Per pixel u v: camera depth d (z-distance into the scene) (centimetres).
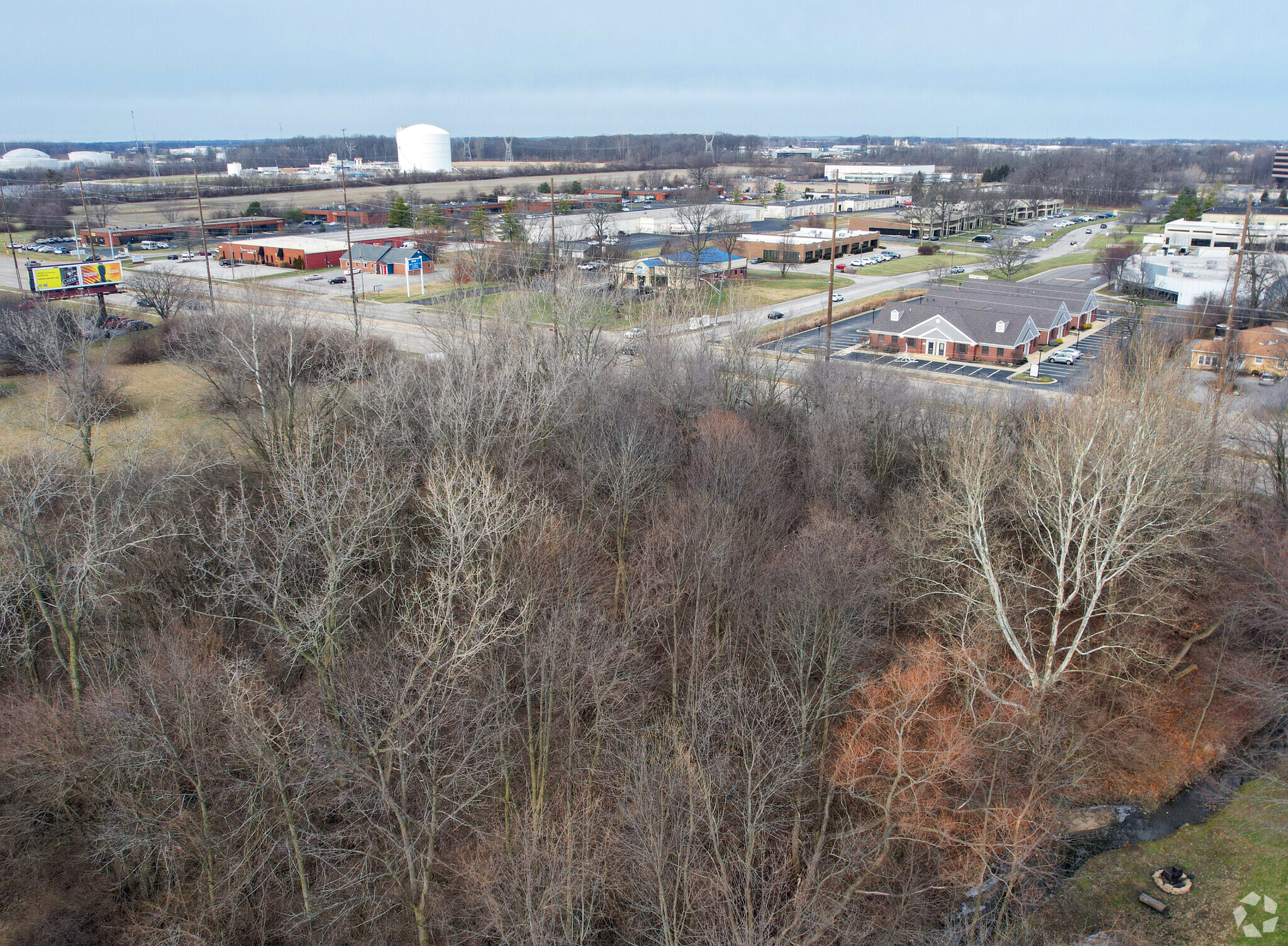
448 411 4200
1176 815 3725
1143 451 3644
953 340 9206
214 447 5131
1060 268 15675
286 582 3077
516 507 3431
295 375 5250
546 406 4466
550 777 3169
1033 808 3441
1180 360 6438
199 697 2744
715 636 3625
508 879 2752
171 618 3453
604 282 9200
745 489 4297
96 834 2867
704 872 2745
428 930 2741
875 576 3766
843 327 10588
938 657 3653
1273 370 8131
